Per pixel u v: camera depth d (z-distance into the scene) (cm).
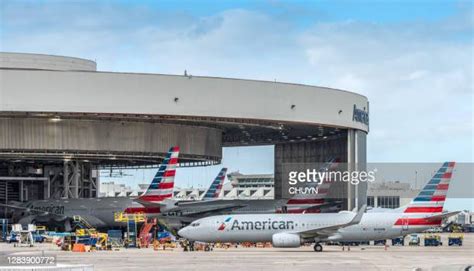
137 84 9406
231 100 9719
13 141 9812
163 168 9488
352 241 7719
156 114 9456
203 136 10881
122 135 10125
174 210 9575
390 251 7612
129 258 6175
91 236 7988
